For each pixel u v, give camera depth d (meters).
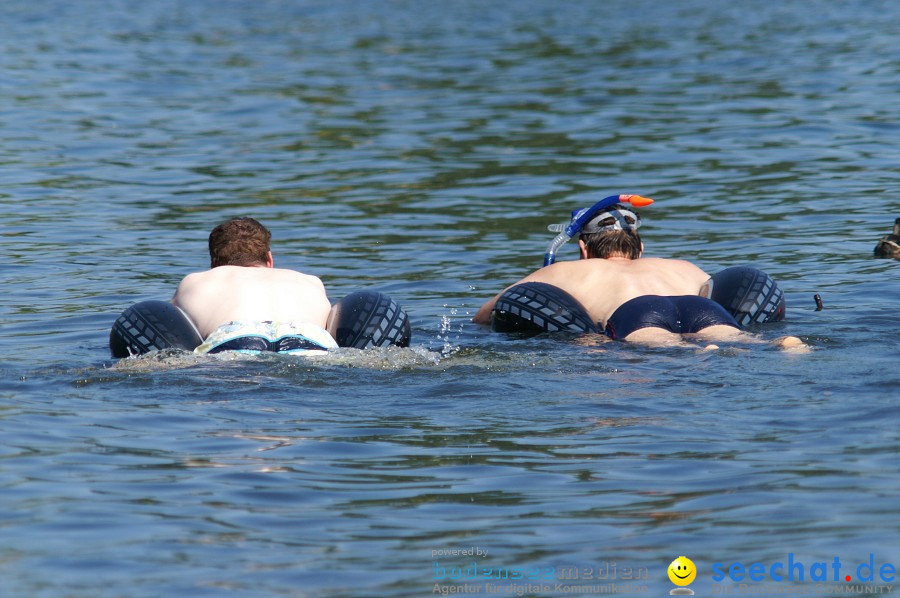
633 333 24.62
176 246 37.50
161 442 18.19
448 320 28.16
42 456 17.50
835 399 19.73
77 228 39.91
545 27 105.88
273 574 13.61
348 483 16.50
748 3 122.44
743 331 24.89
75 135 57.34
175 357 22.81
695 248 36.47
